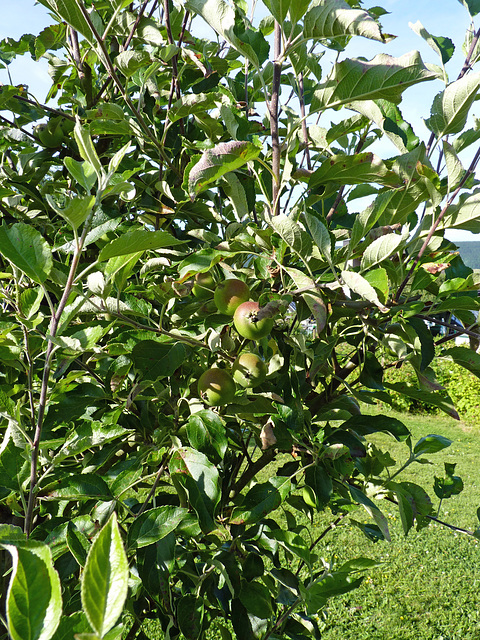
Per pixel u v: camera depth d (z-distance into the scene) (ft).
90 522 4.50
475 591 17.72
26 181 7.18
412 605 16.83
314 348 5.66
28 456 4.17
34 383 5.95
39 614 1.65
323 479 5.37
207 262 4.80
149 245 3.84
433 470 29.25
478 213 4.62
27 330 4.80
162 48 6.23
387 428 5.99
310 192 5.88
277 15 4.84
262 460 6.66
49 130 7.23
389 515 23.24
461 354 5.45
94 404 5.76
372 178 5.18
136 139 7.64
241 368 5.01
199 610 4.89
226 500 6.30
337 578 5.21
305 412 5.71
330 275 5.14
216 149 4.25
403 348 5.24
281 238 5.00
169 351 5.15
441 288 5.30
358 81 4.80
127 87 8.21
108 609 1.55
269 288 5.72
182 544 5.70
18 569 1.69
